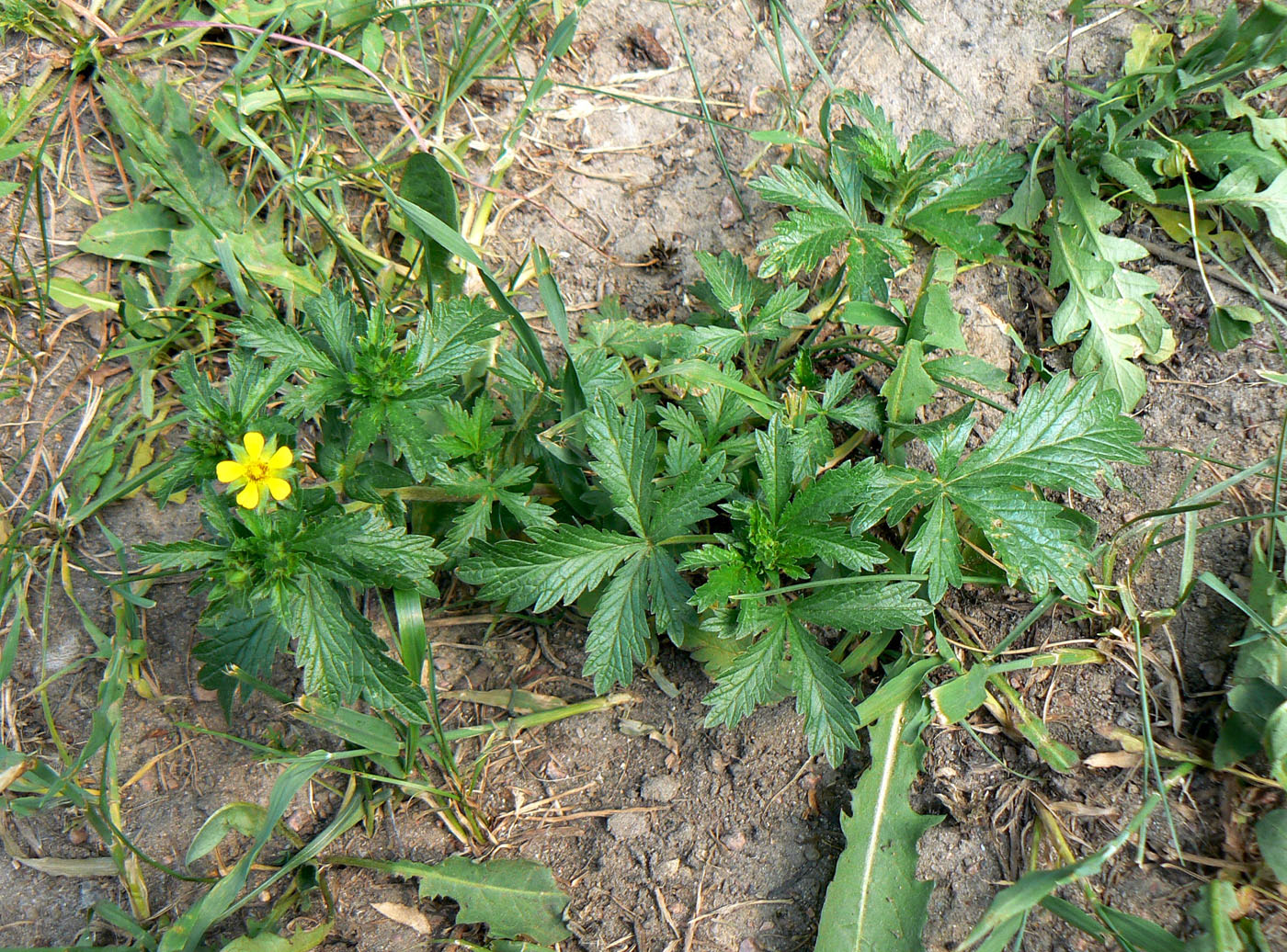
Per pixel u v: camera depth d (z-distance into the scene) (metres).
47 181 0.26
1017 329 0.28
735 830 0.25
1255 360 0.26
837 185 0.26
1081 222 0.27
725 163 0.29
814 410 0.25
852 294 0.25
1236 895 0.23
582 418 0.24
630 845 0.25
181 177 0.26
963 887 0.24
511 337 0.27
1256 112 0.27
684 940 0.24
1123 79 0.27
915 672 0.24
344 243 0.27
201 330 0.26
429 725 0.24
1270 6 0.26
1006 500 0.23
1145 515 0.24
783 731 0.25
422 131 0.28
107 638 0.24
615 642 0.23
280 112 0.28
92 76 0.27
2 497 0.25
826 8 0.30
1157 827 0.24
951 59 0.29
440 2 0.29
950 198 0.26
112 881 0.24
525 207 0.29
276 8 0.28
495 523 0.25
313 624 0.21
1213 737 0.24
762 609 0.23
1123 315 0.26
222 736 0.24
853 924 0.24
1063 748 0.24
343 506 0.23
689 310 0.28
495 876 0.24
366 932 0.24
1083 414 0.24
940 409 0.27
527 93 0.28
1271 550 0.24
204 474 0.21
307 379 0.24
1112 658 0.25
